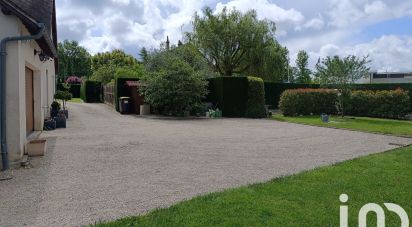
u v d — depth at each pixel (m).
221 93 21.98
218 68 35.31
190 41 34.66
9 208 4.91
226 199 5.08
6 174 6.84
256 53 32.72
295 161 8.28
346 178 6.29
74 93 44.53
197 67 27.89
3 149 7.62
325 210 4.68
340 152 9.59
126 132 13.27
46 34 8.62
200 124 17.00
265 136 12.75
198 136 12.47
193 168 7.41
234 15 34.06
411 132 13.99
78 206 4.98
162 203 5.11
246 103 21.53
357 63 21.55
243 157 8.71
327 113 23.59
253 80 21.41
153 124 16.52
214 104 23.11
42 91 13.34
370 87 26.33
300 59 50.56
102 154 8.85
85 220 4.44
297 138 12.32
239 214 4.50
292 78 49.94
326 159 8.55
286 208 4.74
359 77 21.75
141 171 7.10
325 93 23.34
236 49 34.22
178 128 15.00
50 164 7.69
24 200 5.26
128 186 6.01
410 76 61.41
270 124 17.36
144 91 21.36
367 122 18.86
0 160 7.66
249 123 17.83
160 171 7.11
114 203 5.11
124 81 23.55
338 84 21.83
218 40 33.22
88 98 34.53
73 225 4.28
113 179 6.47
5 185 6.09
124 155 8.76
